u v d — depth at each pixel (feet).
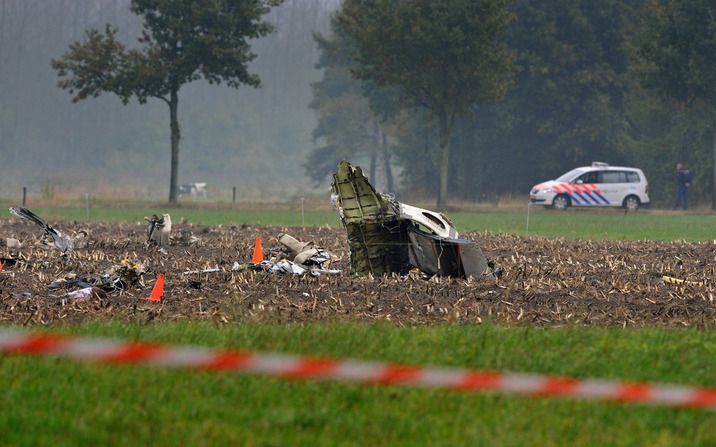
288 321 156.56
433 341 129.70
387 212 219.00
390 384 100.63
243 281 208.64
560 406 100.12
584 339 134.92
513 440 88.69
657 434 91.71
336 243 325.01
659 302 188.96
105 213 576.20
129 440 87.30
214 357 89.25
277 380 107.86
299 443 87.10
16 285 203.82
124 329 136.67
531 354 122.42
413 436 90.27
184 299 183.62
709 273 251.80
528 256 295.69
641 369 115.96
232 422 93.66
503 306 177.88
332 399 101.30
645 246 338.34
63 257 258.16
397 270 223.92
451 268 220.43
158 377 108.47
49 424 91.30
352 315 164.35
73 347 91.04
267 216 562.66
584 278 229.86
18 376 107.76
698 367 119.14
